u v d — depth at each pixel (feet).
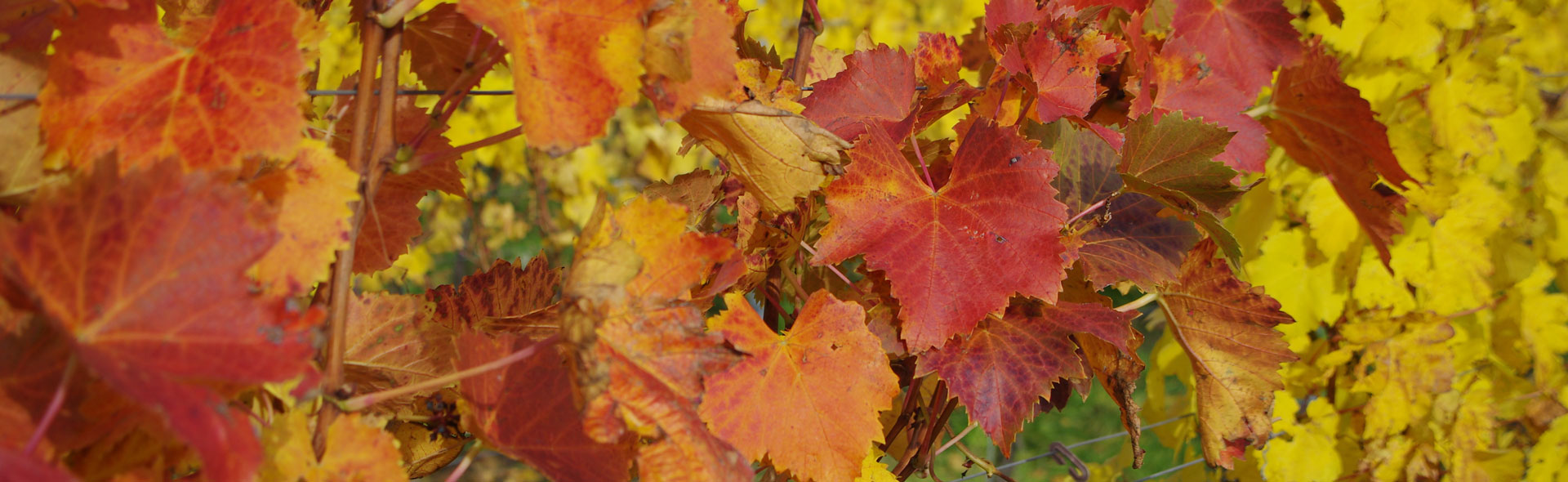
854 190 2.26
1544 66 3.89
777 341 2.28
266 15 1.93
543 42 1.96
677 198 2.45
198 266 1.81
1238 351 2.65
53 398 1.84
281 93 1.91
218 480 1.75
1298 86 3.01
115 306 1.79
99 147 1.90
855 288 2.50
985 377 2.34
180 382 1.78
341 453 1.96
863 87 2.45
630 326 2.06
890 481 2.39
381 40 2.00
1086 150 2.53
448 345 2.30
